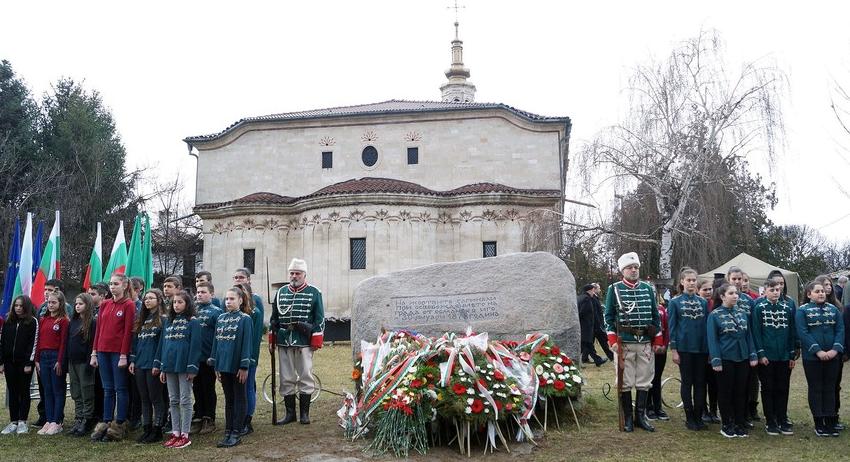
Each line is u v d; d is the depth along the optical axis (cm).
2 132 3922
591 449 802
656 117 2619
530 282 1060
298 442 863
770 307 901
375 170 3494
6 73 4050
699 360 910
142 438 892
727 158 2552
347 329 2750
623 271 937
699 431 895
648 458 759
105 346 918
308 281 3109
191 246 4841
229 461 779
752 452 779
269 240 3325
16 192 3800
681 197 2566
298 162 3575
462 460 770
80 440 902
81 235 3978
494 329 1052
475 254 3127
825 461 735
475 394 808
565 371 945
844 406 1085
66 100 4422
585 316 1602
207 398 956
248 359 867
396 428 805
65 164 4041
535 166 3391
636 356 915
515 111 3403
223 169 3634
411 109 3456
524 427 833
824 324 876
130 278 1007
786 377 887
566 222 2764
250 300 920
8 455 813
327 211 3105
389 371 866
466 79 5284
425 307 1090
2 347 973
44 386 969
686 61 2623
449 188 3428
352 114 3494
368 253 3028
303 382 1000
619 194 2703
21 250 1373
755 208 2894
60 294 982
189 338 878
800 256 4409
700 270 2517
